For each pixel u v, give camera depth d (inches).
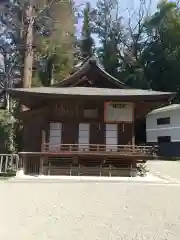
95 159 647.1
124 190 441.4
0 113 770.2
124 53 1790.1
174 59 1563.7
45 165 639.8
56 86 754.8
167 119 1350.9
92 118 681.0
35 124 727.1
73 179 561.9
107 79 765.9
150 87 1635.1
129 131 682.8
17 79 1173.7
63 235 221.6
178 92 1600.6
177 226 251.1
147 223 259.6
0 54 1127.0
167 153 1317.7
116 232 231.9
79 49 1589.6
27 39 888.9
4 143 746.8
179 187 483.2
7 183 489.1
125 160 652.1
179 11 1684.3
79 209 308.7
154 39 1742.1
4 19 971.9
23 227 241.3
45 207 314.3
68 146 671.1
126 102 677.3
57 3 964.0
